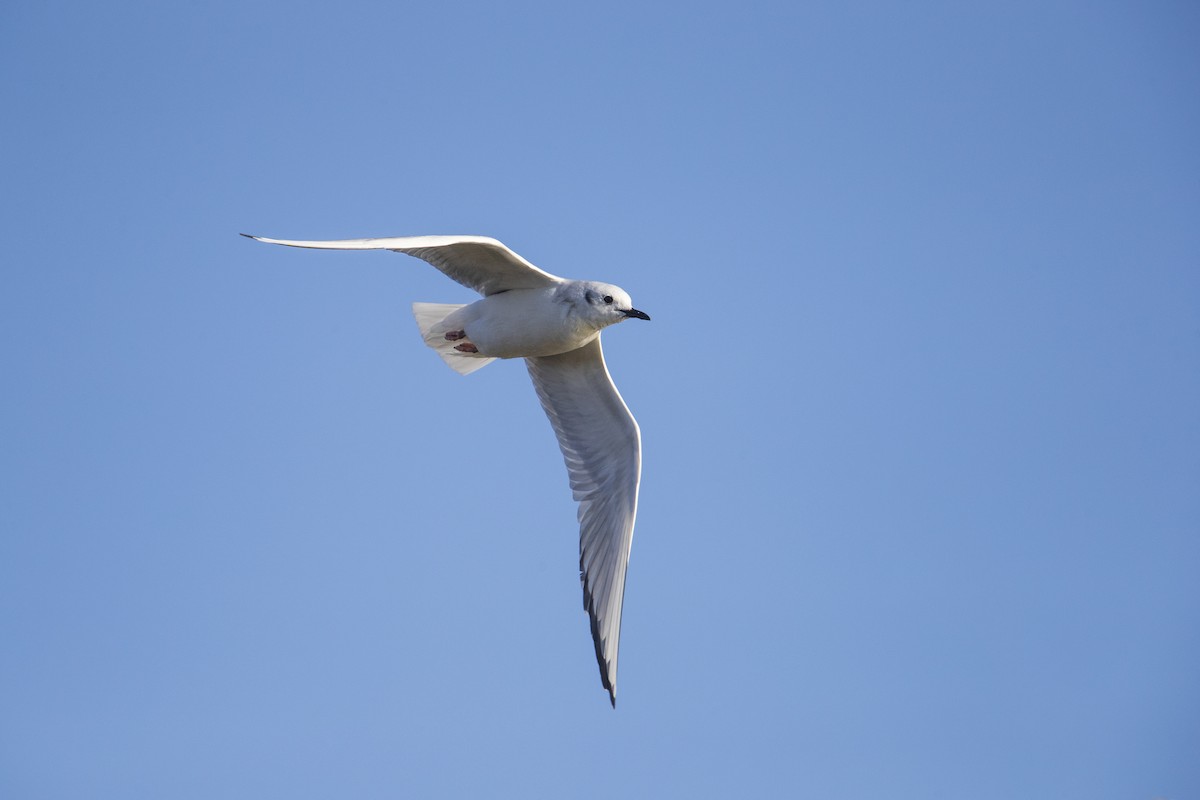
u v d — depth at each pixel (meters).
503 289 12.64
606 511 13.28
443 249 12.21
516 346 12.53
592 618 13.04
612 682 12.77
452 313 12.82
